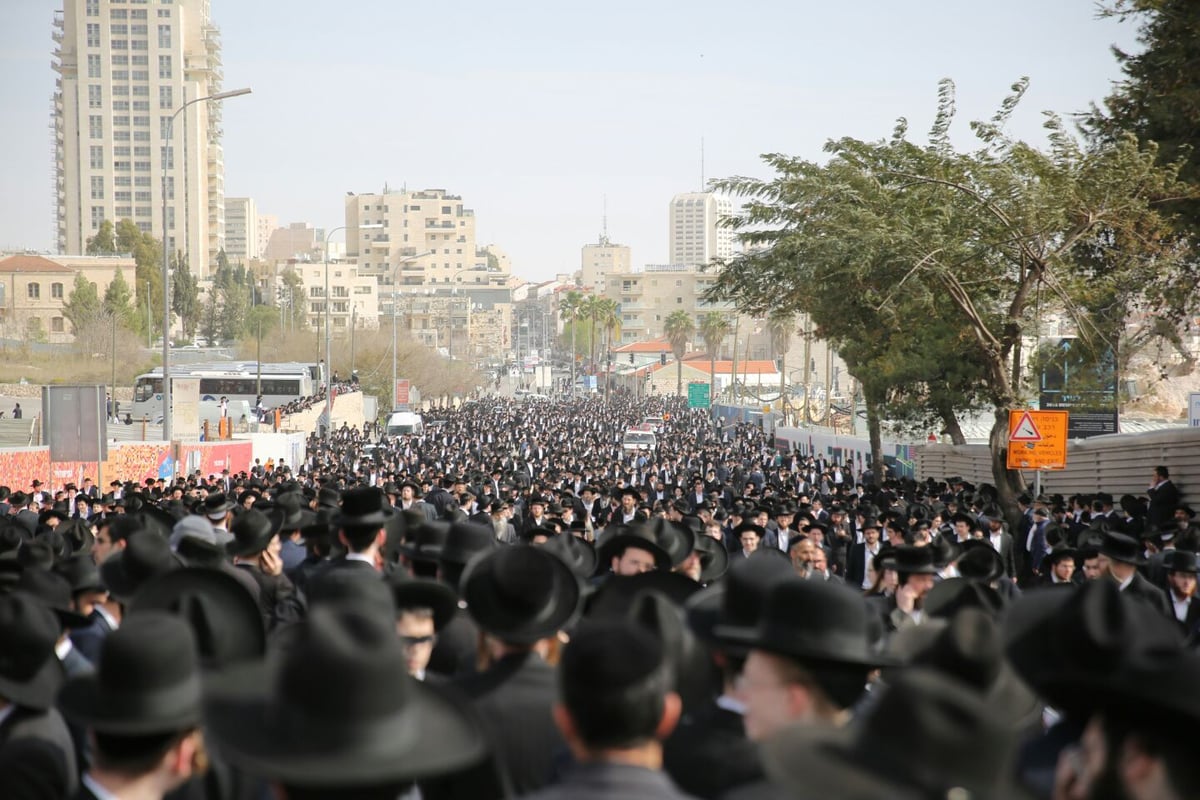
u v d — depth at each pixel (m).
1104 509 22.22
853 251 25.05
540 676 5.15
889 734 2.84
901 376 31.92
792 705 4.20
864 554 15.97
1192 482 27.17
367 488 8.32
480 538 7.59
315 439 68.62
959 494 26.91
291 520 11.18
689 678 5.84
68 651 7.00
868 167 26.84
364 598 5.71
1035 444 22.25
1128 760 3.41
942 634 4.99
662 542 9.73
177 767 4.14
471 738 3.48
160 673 4.01
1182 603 11.84
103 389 28.92
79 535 13.42
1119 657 4.21
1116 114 26.45
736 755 4.48
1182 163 24.97
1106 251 26.58
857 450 50.66
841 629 4.21
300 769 3.15
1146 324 28.02
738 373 146.88
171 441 45.72
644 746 3.56
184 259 158.62
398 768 3.20
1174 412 40.03
